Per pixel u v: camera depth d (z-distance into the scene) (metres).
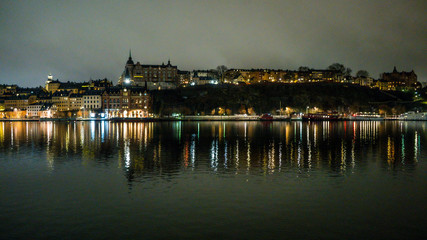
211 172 56.72
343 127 189.25
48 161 67.25
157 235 31.67
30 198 41.97
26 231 32.56
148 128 178.75
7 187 46.91
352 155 76.19
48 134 135.12
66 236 31.55
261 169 59.34
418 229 32.97
